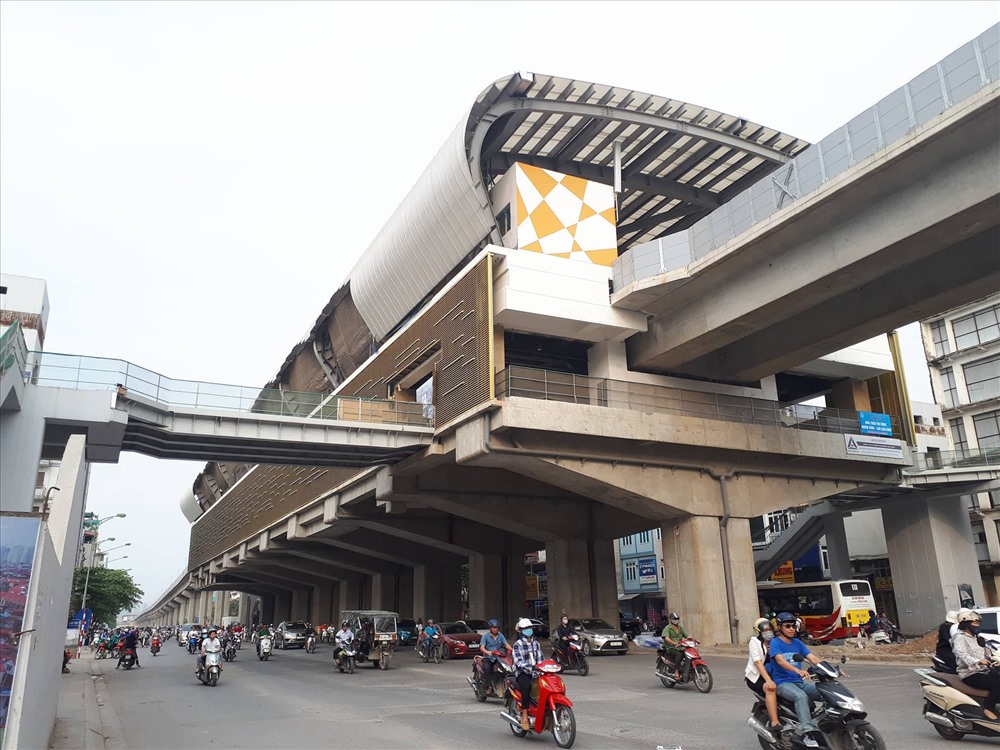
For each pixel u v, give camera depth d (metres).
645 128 34.50
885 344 38.44
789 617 8.12
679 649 15.41
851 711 7.37
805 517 43.56
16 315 46.03
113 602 83.00
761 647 8.41
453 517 43.41
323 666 28.20
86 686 20.42
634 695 14.73
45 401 24.09
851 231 23.38
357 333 48.72
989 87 18.50
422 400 34.41
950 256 24.56
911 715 11.16
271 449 30.91
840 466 34.66
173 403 27.08
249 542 65.44
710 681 14.74
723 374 33.75
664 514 31.09
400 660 30.16
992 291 24.39
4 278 46.56
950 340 45.91
